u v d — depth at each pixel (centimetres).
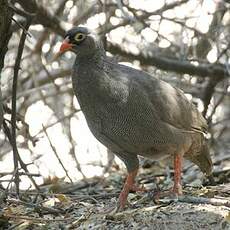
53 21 1418
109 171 1598
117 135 1004
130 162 1034
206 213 946
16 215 1013
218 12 1592
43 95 1858
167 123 1034
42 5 1391
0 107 1066
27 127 1352
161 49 1761
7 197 1082
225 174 1326
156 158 1071
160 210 967
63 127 1869
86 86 995
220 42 1587
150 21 1677
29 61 1834
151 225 925
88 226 953
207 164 1165
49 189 1328
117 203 1013
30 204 1052
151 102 1013
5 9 1027
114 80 991
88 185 1380
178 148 1060
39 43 1738
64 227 968
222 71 1593
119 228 930
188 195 1065
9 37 1059
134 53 1538
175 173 1062
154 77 1054
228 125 1938
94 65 995
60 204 1092
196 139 1102
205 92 1669
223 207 974
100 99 991
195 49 1656
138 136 1009
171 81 1728
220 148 1745
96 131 1018
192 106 1097
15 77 1144
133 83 1002
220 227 909
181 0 1645
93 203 1117
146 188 1230
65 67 1814
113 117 995
